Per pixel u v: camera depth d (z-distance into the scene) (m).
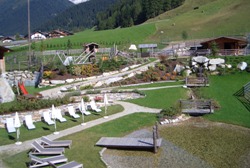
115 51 55.12
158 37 103.88
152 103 33.19
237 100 34.97
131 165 19.25
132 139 22.84
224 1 136.50
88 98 32.12
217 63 47.56
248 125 27.64
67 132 24.53
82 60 52.47
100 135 24.14
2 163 18.72
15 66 53.53
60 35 163.00
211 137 24.66
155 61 52.22
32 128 24.81
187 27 110.75
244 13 111.94
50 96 34.06
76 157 19.80
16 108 26.89
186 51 58.31
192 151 21.66
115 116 28.95
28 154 19.98
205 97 35.59
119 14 195.25
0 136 23.45
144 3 176.88
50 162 17.20
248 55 53.00
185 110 30.83
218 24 106.50
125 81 42.12
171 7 170.12
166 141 23.75
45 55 64.12
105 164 19.02
